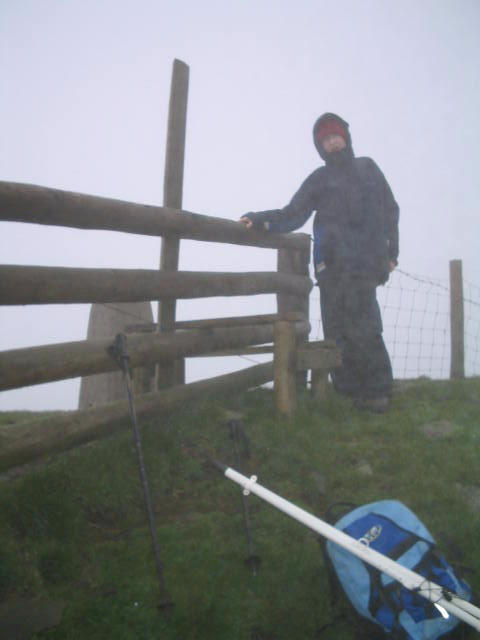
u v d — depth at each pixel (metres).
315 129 5.89
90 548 3.02
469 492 3.90
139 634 2.51
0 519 2.98
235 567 3.01
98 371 3.77
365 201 5.76
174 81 4.77
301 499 3.79
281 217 5.61
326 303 5.89
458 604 2.36
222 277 4.96
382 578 2.59
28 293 3.17
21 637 2.40
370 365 5.63
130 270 4.01
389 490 3.93
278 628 2.66
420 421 5.19
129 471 3.68
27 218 3.17
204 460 4.09
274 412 5.00
